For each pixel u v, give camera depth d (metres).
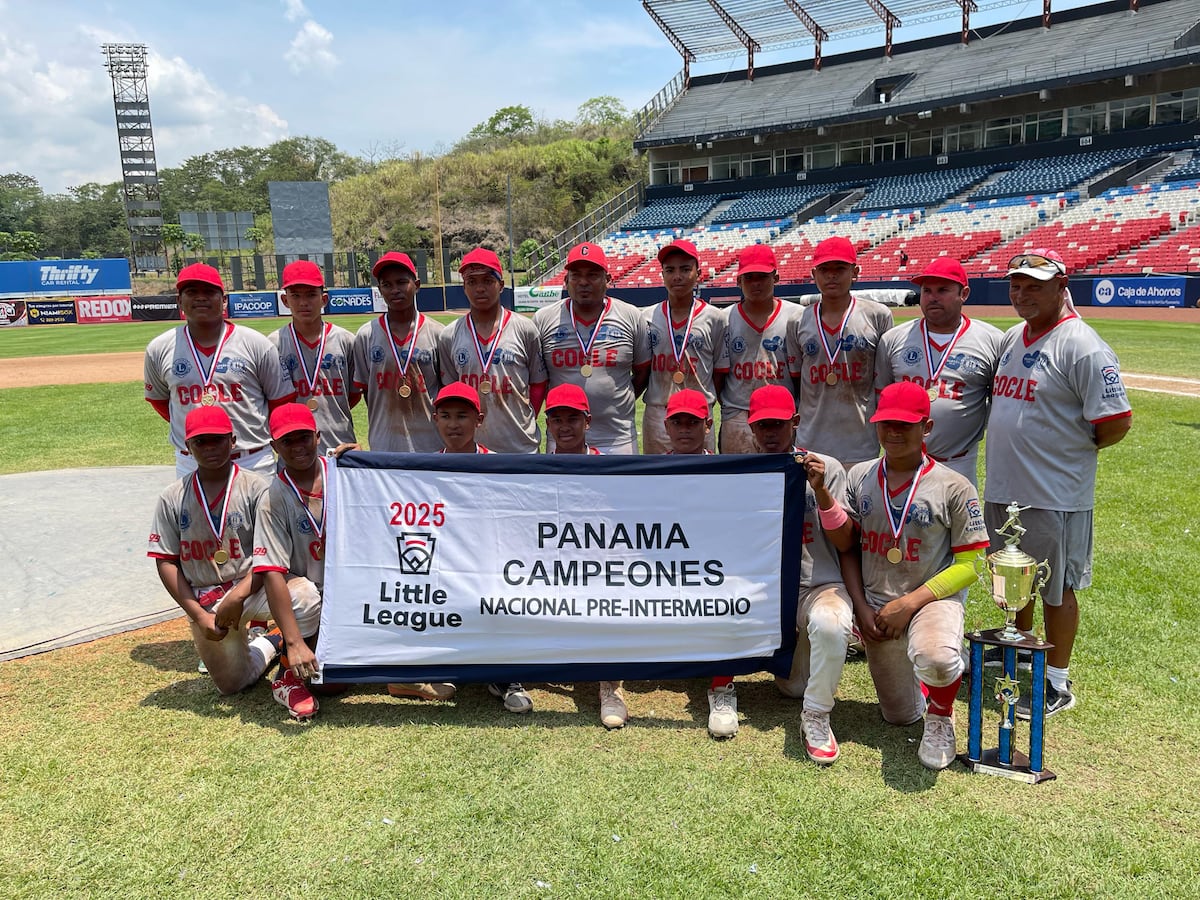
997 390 4.54
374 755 3.96
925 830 3.39
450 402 4.67
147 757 3.93
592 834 3.37
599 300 5.61
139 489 8.77
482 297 5.40
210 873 3.16
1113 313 27.73
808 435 5.52
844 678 4.89
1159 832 3.37
